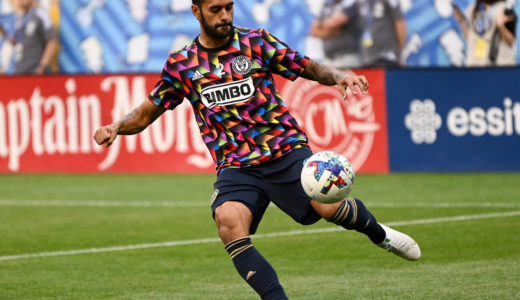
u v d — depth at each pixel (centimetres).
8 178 5034
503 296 1986
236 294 2114
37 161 5225
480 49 5959
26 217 3600
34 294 2148
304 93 4859
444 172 4884
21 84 5212
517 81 4831
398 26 5819
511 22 5903
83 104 5138
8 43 6288
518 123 4841
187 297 2086
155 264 2541
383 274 2308
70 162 5184
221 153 1827
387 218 3331
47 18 6106
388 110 4875
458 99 4862
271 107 1800
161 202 3981
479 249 2638
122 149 5141
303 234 3023
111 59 6425
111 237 3061
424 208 3588
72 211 3756
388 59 5806
